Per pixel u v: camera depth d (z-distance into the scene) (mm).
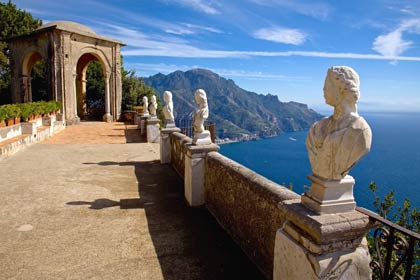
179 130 8820
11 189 6262
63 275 3273
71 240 4070
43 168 8148
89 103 29359
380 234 2256
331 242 2035
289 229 2330
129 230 4414
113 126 19500
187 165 5570
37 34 19641
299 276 2189
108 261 3576
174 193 6141
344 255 2078
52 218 4789
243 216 3820
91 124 20578
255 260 3516
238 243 3990
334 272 2049
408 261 1979
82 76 24328
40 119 14211
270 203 3135
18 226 4477
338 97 2057
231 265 3533
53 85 19281
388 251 2137
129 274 3326
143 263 3549
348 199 2154
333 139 2033
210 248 3922
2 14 27797
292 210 2250
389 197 5477
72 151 10773
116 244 3986
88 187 6473
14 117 11312
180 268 3463
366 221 2078
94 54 21641
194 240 4137
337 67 2066
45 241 4027
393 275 2109
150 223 4668
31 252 3738
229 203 4277
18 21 28672
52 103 16984
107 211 5121
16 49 21156
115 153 10500
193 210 5234
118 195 5977
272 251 3111
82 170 7988
